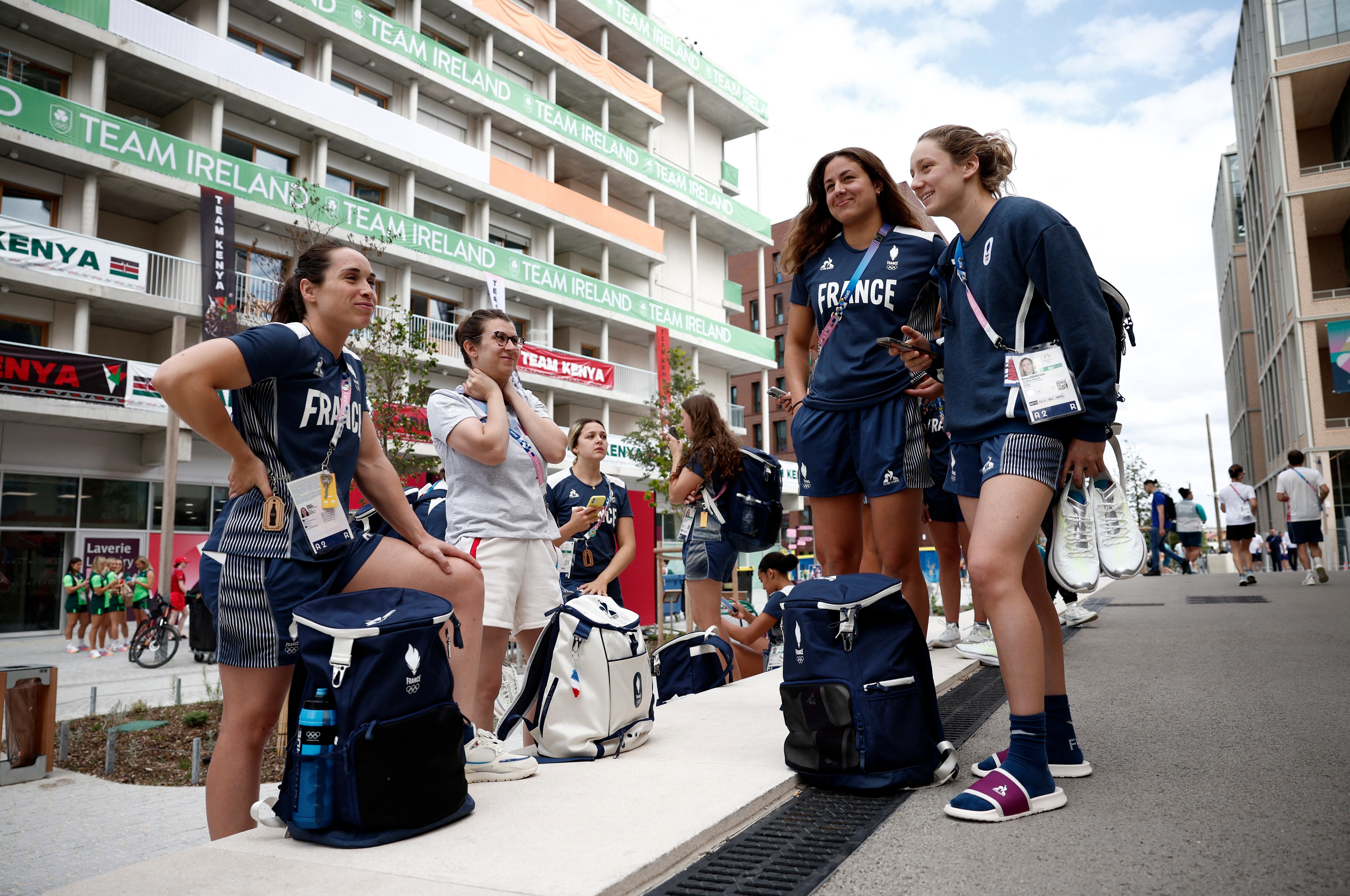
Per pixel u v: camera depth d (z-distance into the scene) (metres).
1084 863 1.73
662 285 35.91
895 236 3.28
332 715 2.03
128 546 19.02
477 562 2.93
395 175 25.06
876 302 3.24
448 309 26.41
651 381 32.12
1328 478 30.75
